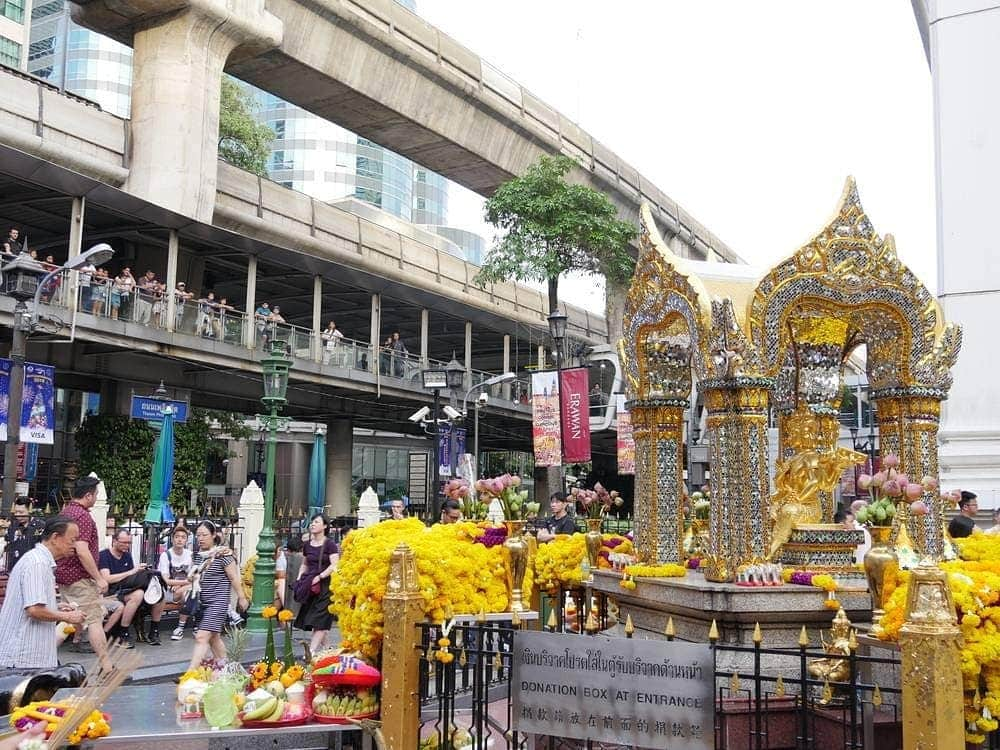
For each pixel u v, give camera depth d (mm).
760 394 6477
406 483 59188
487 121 33688
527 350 44250
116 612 11953
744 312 6750
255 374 25391
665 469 7934
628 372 8086
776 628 6156
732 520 6391
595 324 45500
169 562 13984
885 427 7223
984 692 4574
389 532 6582
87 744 5008
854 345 7863
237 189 27594
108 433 23797
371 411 33781
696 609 6188
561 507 13633
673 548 7805
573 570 8664
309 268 27984
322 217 30875
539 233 29125
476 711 5199
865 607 6160
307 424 49719
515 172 35844
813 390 7512
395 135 32812
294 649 11703
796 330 7398
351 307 35625
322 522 10484
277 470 49875
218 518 18844
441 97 31734
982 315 12594
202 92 24859
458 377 21078
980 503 12023
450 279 37000
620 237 29812
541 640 4957
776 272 6586
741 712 5398
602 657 4801
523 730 4930
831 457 7309
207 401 29781
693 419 20094
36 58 67812
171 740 5141
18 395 14320
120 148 24188
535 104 35844
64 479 26891
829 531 6805
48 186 20438
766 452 6504
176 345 22469
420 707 5625
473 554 6504
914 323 6945
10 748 4562
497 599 6590
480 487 6879
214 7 24375
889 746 5344
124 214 22453
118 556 12398
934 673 4070
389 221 46031
